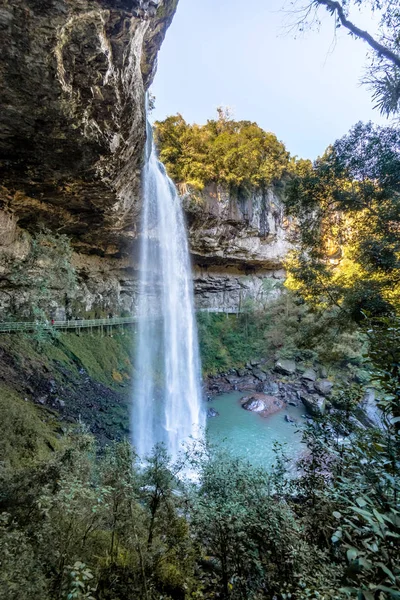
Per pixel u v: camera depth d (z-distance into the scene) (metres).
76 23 6.13
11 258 14.66
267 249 31.16
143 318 25.78
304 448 15.37
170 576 4.11
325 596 2.35
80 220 16.19
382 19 4.31
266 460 14.07
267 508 3.91
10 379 12.41
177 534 4.70
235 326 32.06
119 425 15.27
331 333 12.45
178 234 24.53
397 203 6.34
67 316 20.06
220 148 24.97
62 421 12.03
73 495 3.67
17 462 6.88
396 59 4.36
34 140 9.10
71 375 16.25
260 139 28.12
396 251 6.49
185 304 27.39
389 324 2.41
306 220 8.89
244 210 26.86
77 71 7.16
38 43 6.18
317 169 7.86
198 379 26.50
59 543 3.62
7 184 11.84
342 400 5.39
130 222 18.61
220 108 29.80
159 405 19.92
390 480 1.99
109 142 9.86
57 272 16.88
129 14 6.65
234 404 22.64
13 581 2.79
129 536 4.38
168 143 24.08
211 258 29.20
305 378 24.38
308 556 3.25
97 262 22.27
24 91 7.21
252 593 3.50
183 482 5.52
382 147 6.34
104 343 21.59
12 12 5.62
